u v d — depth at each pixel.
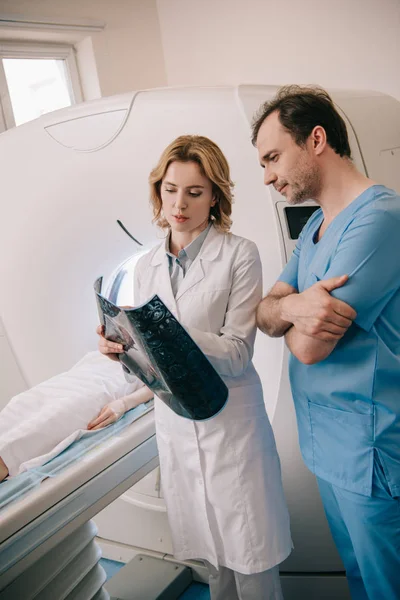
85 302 2.26
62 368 2.35
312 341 1.20
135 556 2.24
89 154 2.10
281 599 1.57
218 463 1.43
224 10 3.48
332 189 1.28
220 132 1.90
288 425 1.89
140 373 1.47
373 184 1.26
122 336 1.39
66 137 2.13
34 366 2.38
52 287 2.28
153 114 1.98
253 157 1.88
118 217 2.12
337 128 1.26
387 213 1.16
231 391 1.45
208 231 1.53
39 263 2.27
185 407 1.37
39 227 2.23
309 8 3.09
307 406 1.38
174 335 1.26
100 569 1.78
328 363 1.29
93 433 1.66
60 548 1.59
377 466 1.24
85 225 2.17
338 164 1.27
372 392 1.23
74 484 1.39
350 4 2.92
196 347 1.30
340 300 1.15
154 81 3.86
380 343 1.21
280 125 1.26
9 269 2.32
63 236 2.21
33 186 2.21
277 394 1.90
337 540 1.49
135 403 1.82
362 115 1.99
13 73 3.35
